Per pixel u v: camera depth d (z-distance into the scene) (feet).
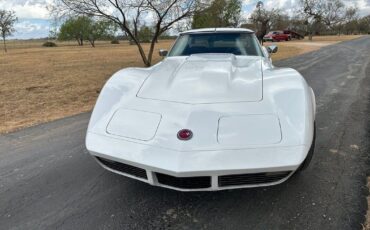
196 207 8.05
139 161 7.00
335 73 28.53
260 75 9.10
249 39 13.32
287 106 7.53
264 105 7.64
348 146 11.33
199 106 7.76
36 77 35.47
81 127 14.98
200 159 6.72
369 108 16.14
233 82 8.66
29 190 9.16
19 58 71.51
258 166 6.62
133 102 8.38
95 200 8.53
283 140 6.89
